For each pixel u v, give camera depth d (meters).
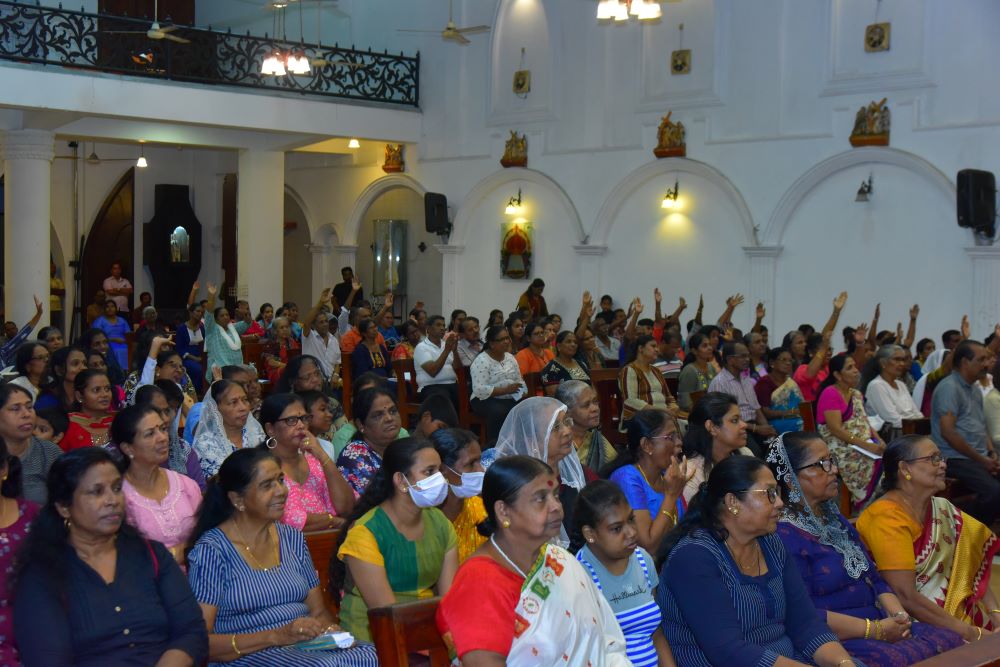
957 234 11.69
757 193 13.21
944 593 4.54
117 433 4.40
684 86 13.86
